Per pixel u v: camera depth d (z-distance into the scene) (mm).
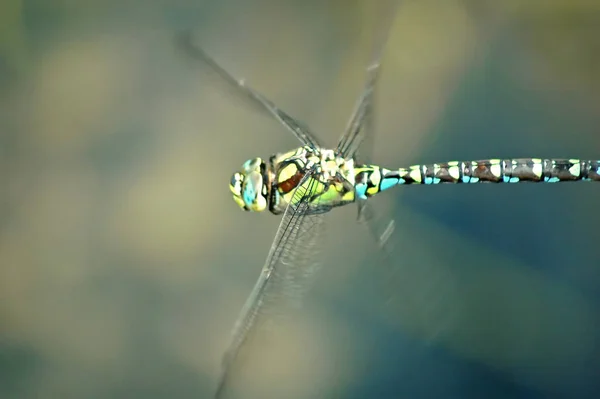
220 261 565
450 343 549
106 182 575
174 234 568
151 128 580
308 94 580
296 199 525
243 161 575
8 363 553
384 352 551
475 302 551
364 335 553
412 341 551
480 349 548
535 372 545
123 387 551
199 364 554
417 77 580
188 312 560
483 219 559
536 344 547
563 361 545
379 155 572
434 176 538
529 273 554
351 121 535
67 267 565
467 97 577
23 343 556
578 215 559
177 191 573
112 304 561
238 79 536
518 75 577
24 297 561
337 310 555
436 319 550
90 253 566
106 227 570
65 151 578
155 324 559
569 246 556
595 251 555
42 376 552
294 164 527
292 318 554
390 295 548
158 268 564
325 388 549
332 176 529
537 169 537
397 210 560
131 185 574
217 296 561
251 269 563
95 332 558
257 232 567
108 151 578
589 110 571
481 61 579
